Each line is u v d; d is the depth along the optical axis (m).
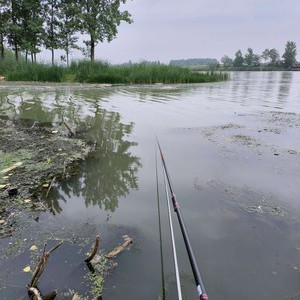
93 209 3.07
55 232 2.67
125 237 2.60
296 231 2.70
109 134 5.84
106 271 2.19
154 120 7.14
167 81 18.78
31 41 21.50
